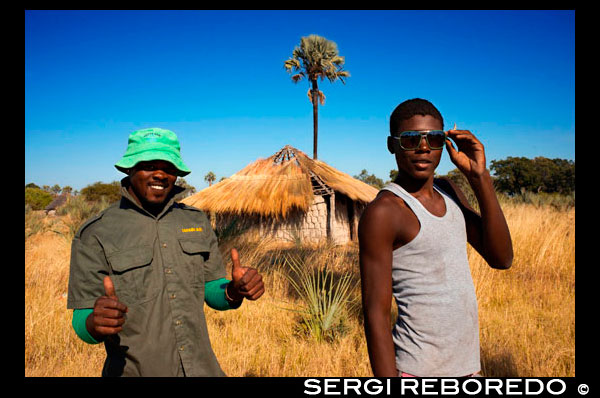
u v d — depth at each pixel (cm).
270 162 1738
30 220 1291
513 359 365
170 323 165
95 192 3009
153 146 164
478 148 173
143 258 162
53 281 696
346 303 521
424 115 162
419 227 157
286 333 469
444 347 152
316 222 1634
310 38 2702
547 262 694
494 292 589
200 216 196
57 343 435
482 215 174
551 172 4019
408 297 158
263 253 751
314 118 2811
